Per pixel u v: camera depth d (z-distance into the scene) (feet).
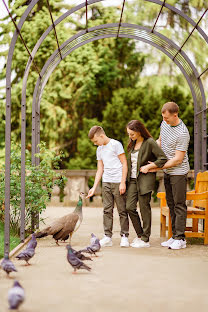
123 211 22.38
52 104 71.77
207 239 22.90
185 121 56.54
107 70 72.49
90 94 73.51
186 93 74.49
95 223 32.37
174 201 21.95
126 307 11.85
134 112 59.52
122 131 61.77
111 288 13.85
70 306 11.89
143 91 62.75
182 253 20.30
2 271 16.29
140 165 21.70
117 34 30.55
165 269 16.78
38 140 28.99
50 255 19.70
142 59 75.82
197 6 70.13
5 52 70.23
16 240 23.59
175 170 21.71
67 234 22.43
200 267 17.16
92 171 47.01
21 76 71.51
